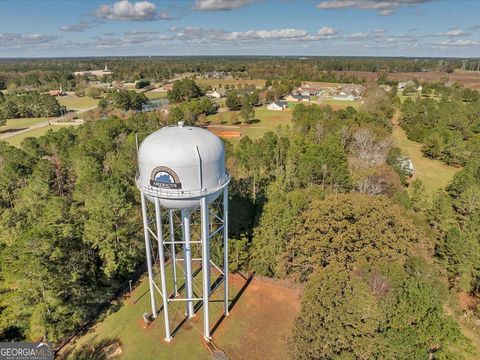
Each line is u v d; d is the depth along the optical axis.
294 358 19.03
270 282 29.97
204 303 22.64
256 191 40.91
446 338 18.78
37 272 22.05
